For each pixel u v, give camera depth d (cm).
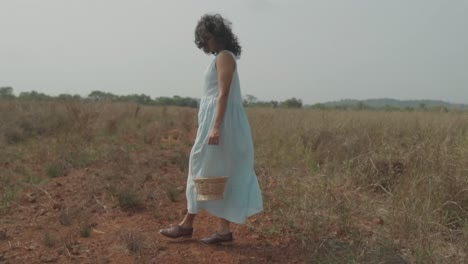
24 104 1473
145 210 511
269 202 502
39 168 713
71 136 949
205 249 393
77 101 1299
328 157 696
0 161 745
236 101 382
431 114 1240
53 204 527
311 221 426
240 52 388
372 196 527
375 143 738
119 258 378
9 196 546
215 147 378
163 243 407
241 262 368
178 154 801
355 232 402
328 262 354
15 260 378
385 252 355
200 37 379
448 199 455
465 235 378
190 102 3800
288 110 1497
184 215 493
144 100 3562
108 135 1100
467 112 1273
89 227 447
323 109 1523
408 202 451
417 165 561
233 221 382
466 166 514
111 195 544
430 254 348
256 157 770
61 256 385
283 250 390
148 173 648
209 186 364
